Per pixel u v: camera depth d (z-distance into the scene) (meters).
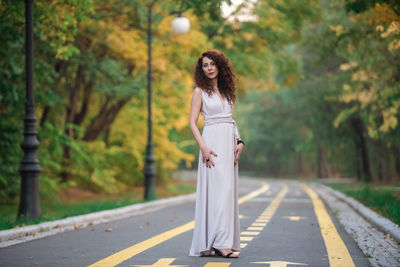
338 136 41.69
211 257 6.43
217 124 6.45
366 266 6.00
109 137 26.38
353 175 46.69
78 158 22.55
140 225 11.17
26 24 11.66
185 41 21.20
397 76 17.91
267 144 70.12
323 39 21.84
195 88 6.57
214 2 15.14
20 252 7.25
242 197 23.14
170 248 7.46
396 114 18.61
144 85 22.02
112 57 21.14
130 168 27.02
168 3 20.08
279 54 28.20
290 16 24.61
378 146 39.97
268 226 10.71
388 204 14.61
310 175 71.25
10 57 15.47
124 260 6.40
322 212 14.54
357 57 18.17
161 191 26.91
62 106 23.97
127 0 18.83
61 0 14.00
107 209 14.69
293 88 41.22
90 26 18.88
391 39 13.40
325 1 29.75
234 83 6.61
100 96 24.59
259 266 5.87
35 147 11.65
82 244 8.05
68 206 17.89
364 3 13.25
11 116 17.52
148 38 20.16
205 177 6.43
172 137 25.59
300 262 6.21
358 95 18.75
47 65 16.88
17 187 17.42
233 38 24.34
